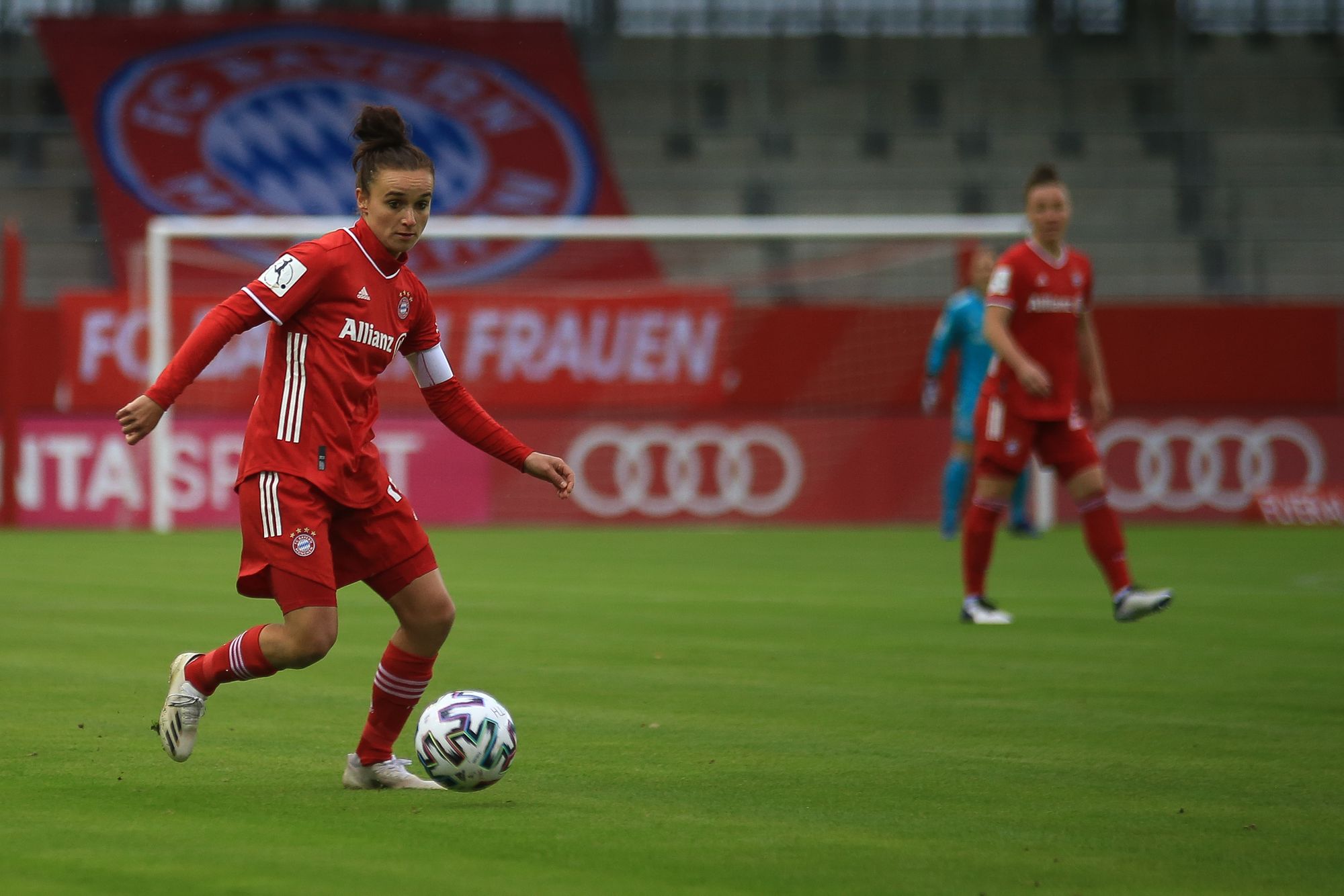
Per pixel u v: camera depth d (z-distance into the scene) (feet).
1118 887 40.55
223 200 278.26
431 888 39.96
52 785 53.47
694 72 305.73
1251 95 302.25
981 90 303.89
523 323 217.56
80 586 127.03
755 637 96.89
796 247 275.59
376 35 297.33
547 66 299.38
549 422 217.77
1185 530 206.08
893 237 216.74
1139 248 277.44
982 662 86.17
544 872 41.73
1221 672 82.43
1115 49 307.17
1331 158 295.07
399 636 52.42
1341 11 309.83
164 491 202.90
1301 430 223.30
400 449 215.51
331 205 283.18
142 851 43.86
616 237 212.64
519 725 66.33
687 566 151.02
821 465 221.05
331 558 50.14
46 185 278.05
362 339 50.80
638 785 54.08
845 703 72.38
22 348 215.51
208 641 94.07
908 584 131.85
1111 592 98.73
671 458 218.79
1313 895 40.01
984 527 104.06
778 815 49.24
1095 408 106.52
